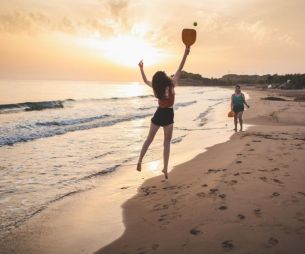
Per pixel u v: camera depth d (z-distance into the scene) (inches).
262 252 119.4
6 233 165.3
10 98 1491.1
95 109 980.6
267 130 475.8
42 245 152.6
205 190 195.8
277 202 163.3
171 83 194.9
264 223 141.3
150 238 146.9
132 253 135.9
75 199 215.3
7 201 210.8
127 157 341.7
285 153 276.5
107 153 360.2
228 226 143.1
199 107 1074.7
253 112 823.7
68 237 160.2
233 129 531.2
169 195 204.4
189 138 460.1
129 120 693.9
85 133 506.0
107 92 2637.8
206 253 124.4
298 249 118.8
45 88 2970.0
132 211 187.9
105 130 541.3
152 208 185.5
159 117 201.2
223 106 1124.5
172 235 145.0
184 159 323.0
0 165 299.9
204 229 144.3
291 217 144.6
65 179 260.5
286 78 3880.4
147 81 199.3
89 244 151.6
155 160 327.0
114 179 261.4
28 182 251.6
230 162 259.0
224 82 7465.6
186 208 173.0
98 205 202.5
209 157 318.7
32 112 871.1
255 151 295.3
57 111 904.9
